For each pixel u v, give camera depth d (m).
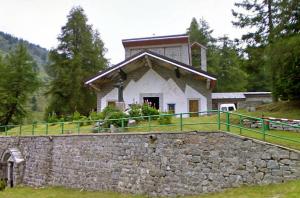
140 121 18.28
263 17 28.12
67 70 41.59
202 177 12.23
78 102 40.56
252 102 26.17
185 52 29.75
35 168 19.78
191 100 24.69
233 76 50.31
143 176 13.86
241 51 30.11
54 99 41.34
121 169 14.78
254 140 11.32
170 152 13.18
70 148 17.59
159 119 17.34
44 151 19.31
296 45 18.03
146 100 25.66
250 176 11.23
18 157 20.89
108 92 26.05
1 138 23.59
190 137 12.77
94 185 15.85
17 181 20.33
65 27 44.69
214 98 38.34
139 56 23.92
